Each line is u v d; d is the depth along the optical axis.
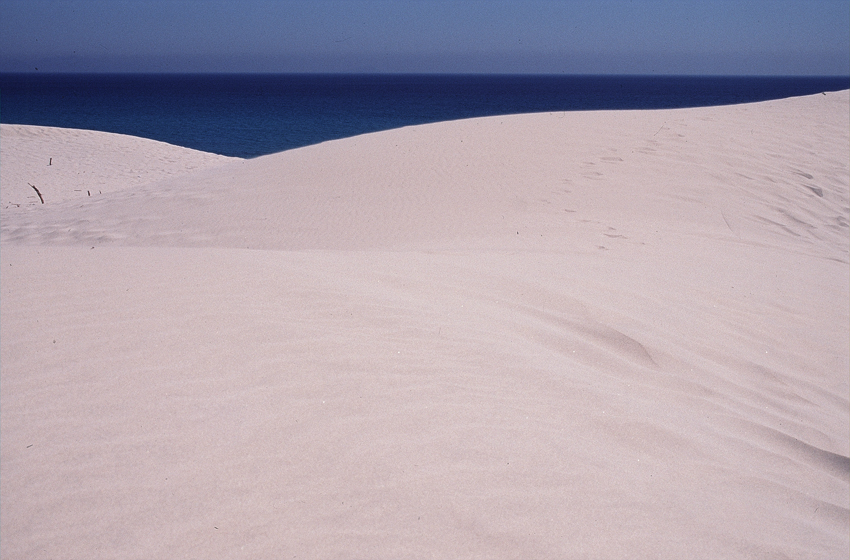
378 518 2.22
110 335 3.43
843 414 4.36
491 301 5.12
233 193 12.17
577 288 5.82
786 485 3.11
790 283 7.32
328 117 66.44
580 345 4.47
